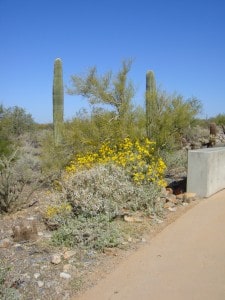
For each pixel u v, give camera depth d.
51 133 13.58
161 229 6.53
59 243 5.86
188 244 5.81
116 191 7.27
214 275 4.79
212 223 6.67
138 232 6.33
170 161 11.52
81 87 12.42
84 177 7.27
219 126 25.75
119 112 11.76
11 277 4.78
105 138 11.18
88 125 11.32
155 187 7.94
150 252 5.55
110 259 5.36
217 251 5.51
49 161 11.11
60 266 5.12
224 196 8.54
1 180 8.45
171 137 11.72
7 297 4.21
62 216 6.71
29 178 10.65
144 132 11.46
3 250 5.71
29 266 5.11
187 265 5.11
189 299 4.27
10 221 7.48
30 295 4.42
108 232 5.97
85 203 6.71
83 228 6.14
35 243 5.95
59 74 13.38
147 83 13.30
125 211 7.25
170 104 11.98
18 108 25.84
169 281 4.69
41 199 8.96
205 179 8.40
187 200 8.12
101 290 4.53
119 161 8.24
